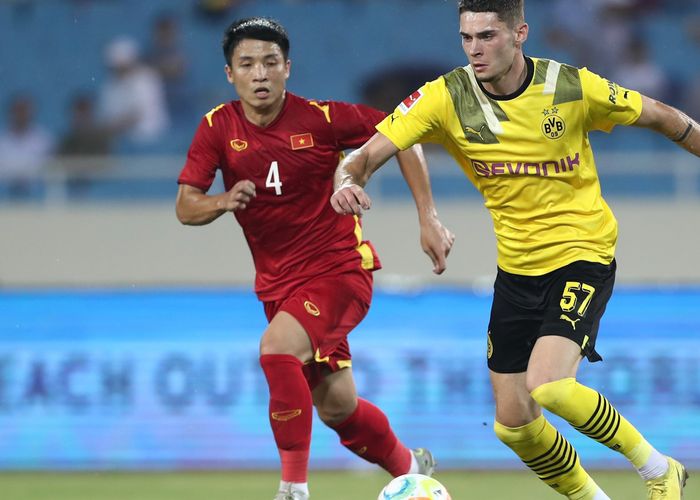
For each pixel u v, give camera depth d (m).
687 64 46.69
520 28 15.45
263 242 18.50
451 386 28.95
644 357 28.81
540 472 17.00
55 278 35.41
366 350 29.05
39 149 42.97
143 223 35.56
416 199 18.27
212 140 18.09
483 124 15.84
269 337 17.34
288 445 17.09
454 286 29.23
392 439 19.69
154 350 29.14
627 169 41.03
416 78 47.12
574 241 15.97
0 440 29.02
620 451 16.27
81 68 46.34
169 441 28.95
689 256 35.03
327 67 47.09
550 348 15.39
